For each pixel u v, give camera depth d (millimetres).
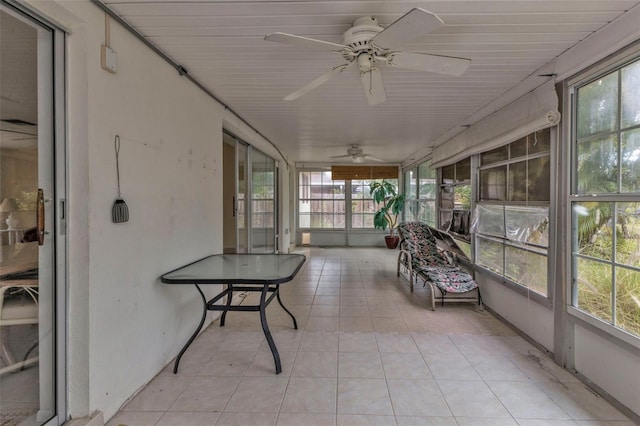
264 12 1726
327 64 2396
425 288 4453
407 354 2508
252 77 2635
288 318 3289
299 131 4645
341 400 1929
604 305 1963
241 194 4516
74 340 1577
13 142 1376
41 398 1490
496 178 3361
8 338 1381
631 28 1701
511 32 1915
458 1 1620
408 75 2553
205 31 1920
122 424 1709
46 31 1476
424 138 5062
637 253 1734
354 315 3377
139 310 1979
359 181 8633
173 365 2316
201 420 1749
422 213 6605
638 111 1723
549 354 2467
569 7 1667
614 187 1882
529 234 2734
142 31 1908
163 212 2238
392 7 1675
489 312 3463
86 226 1567
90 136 1575
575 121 2195
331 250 7977
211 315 3111
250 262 2750
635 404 1749
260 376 2189
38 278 1469
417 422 1739
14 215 1386
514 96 2881
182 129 2502
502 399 1938
